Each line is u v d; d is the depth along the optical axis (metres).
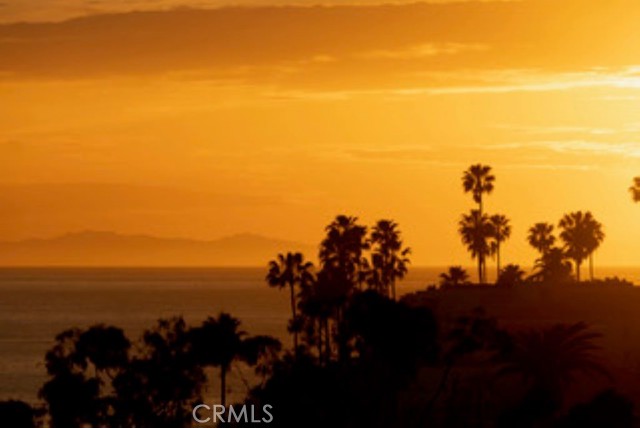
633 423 194.12
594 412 192.88
